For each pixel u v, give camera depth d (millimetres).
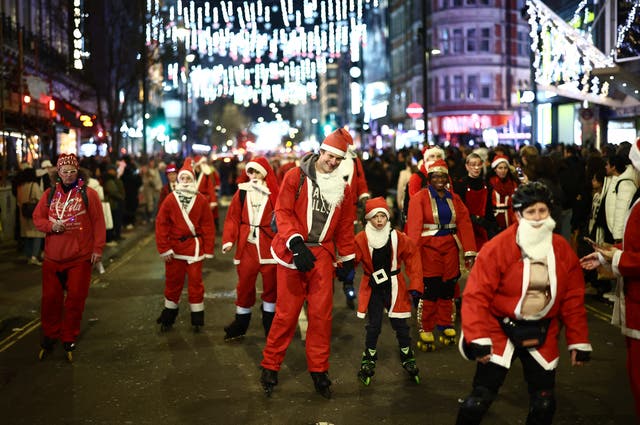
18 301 11797
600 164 11406
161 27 40500
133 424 6438
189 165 9914
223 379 7734
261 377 7191
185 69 66562
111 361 8500
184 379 7754
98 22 45344
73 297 8461
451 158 15750
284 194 7078
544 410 5078
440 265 8695
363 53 85250
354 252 7266
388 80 70875
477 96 53688
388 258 7484
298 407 6816
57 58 37094
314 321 7102
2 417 6672
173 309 9938
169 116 76188
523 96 29047
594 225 11461
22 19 33219
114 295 12672
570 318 5078
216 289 13148
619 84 20953
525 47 55062
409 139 59844
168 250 9719
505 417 6465
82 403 7031
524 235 4977
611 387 7301
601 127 29516
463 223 8734
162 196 12648
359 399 7023
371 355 7566
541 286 5012
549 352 5090
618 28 23766
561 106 34656
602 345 8906
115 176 20109
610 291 11555
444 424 6312
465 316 5070
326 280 7113
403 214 10477
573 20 31391
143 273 15141
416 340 9375
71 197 8516
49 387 7551
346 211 7195
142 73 35875
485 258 5074
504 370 5125
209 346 9125
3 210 20469
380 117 74188
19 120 26453
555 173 10102
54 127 33375
